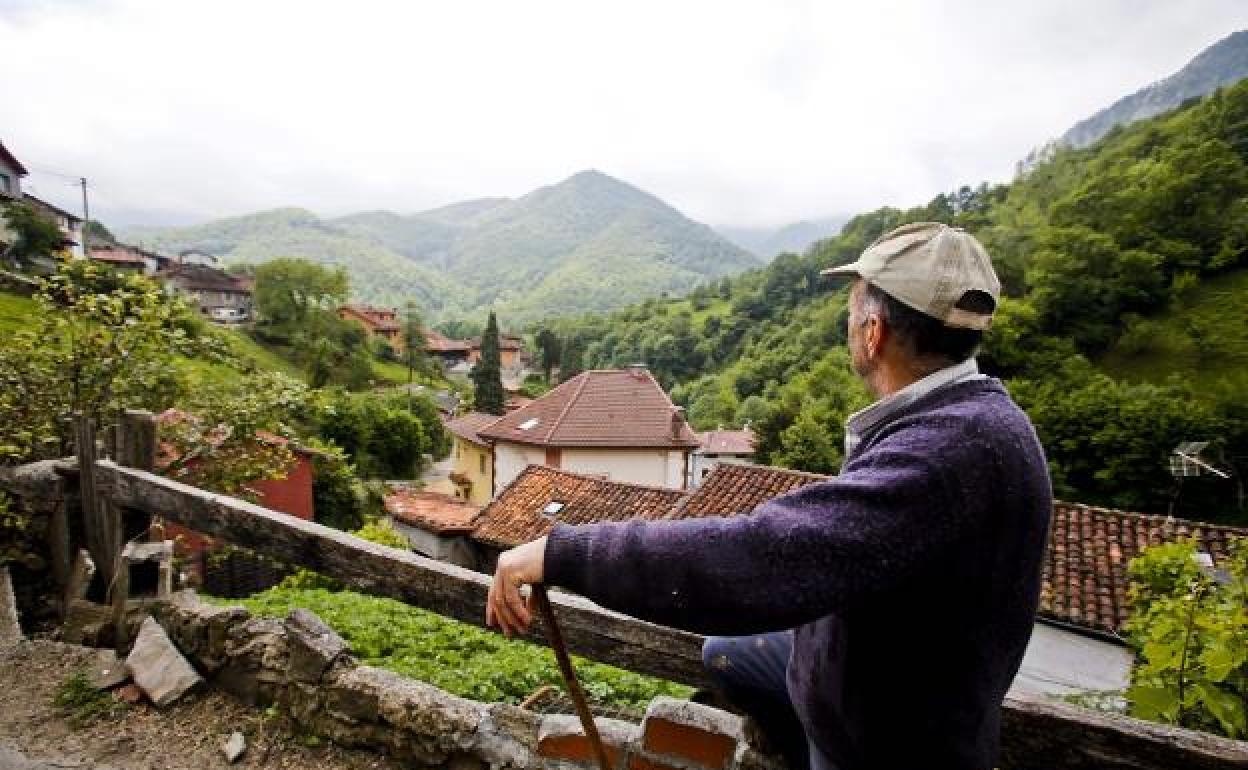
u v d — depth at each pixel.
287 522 3.12
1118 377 45.53
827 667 1.21
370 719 2.67
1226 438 30.48
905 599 1.07
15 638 3.72
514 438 24.91
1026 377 42.81
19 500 4.43
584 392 26.11
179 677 3.16
